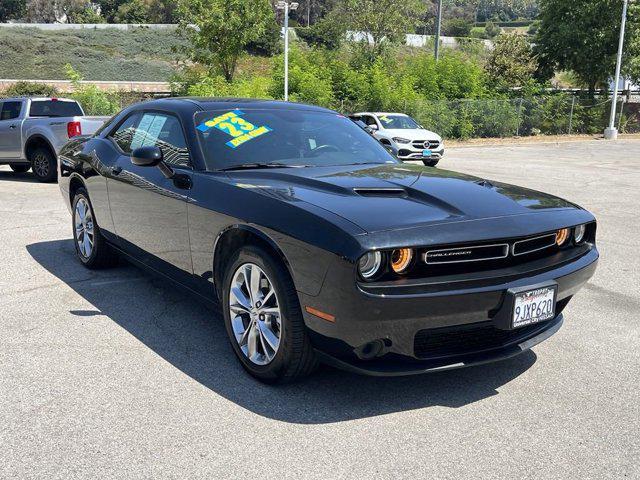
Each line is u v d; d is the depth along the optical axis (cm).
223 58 2808
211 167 398
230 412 314
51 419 305
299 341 320
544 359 392
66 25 7019
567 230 357
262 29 2797
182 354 386
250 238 344
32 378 349
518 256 325
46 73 5428
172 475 261
